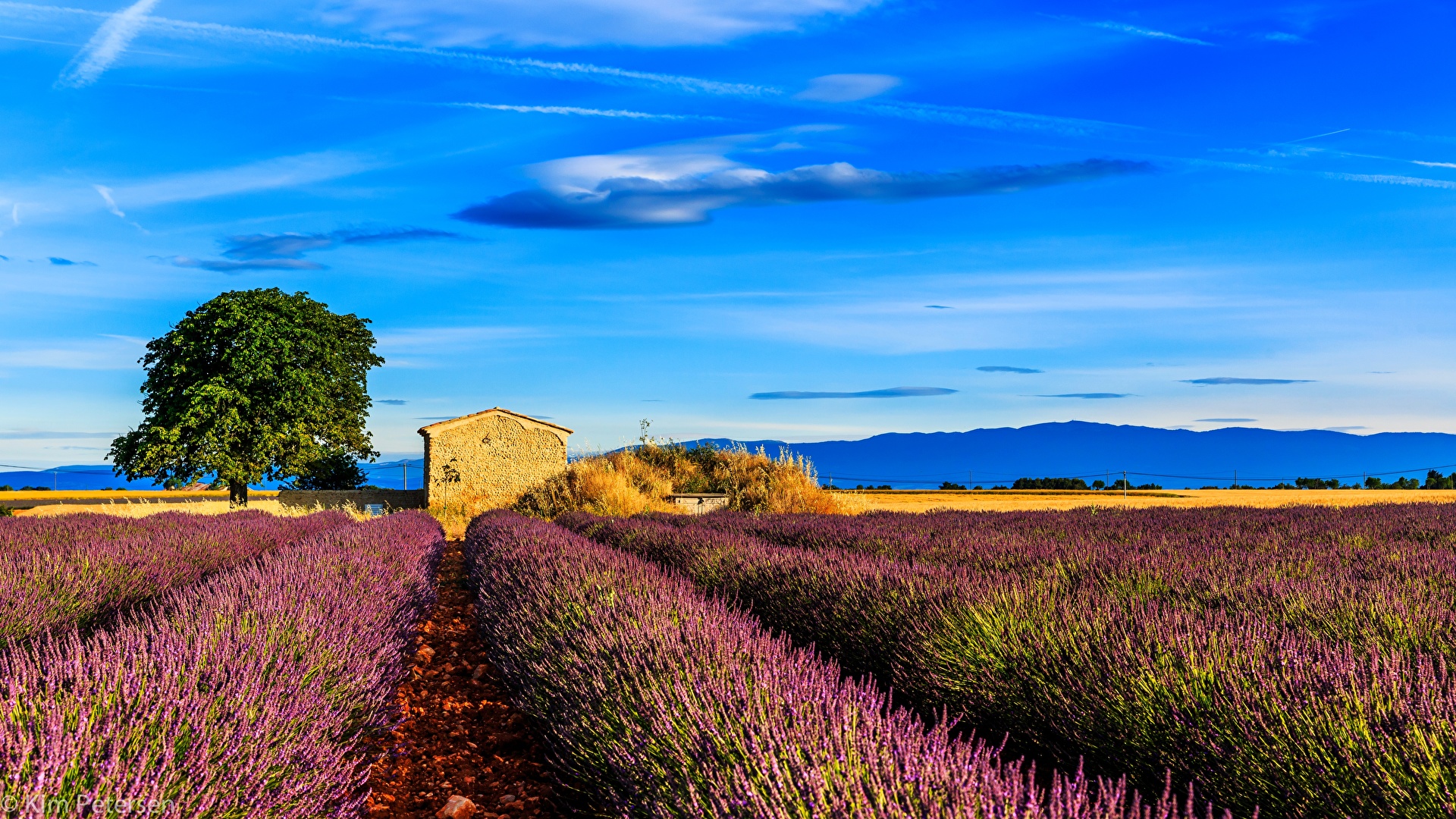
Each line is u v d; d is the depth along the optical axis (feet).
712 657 13.19
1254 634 13.66
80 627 20.77
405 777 14.39
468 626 29.22
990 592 18.20
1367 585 18.80
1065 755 12.66
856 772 8.06
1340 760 9.52
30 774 8.09
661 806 9.20
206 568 33.14
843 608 19.65
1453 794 8.62
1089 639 14.23
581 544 33.76
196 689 10.73
